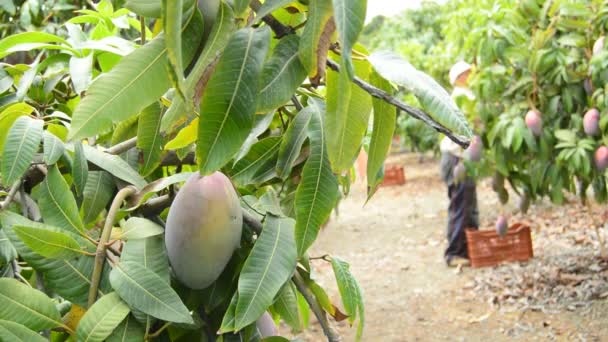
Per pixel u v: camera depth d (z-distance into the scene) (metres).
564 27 3.61
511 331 3.95
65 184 0.89
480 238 5.32
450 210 5.61
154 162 1.04
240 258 0.97
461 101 4.19
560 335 3.76
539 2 3.82
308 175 0.83
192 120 0.90
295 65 0.69
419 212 8.41
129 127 1.16
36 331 0.78
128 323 0.82
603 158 3.54
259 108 0.68
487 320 4.20
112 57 1.18
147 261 0.87
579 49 3.68
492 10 3.81
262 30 0.69
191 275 0.86
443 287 5.01
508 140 3.77
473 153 4.18
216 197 0.85
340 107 0.66
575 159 3.56
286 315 1.04
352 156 0.78
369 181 0.83
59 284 0.83
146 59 0.73
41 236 0.81
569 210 6.83
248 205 1.00
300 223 0.82
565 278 4.59
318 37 0.66
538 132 3.74
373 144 0.81
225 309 0.96
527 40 3.79
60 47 1.14
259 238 0.90
